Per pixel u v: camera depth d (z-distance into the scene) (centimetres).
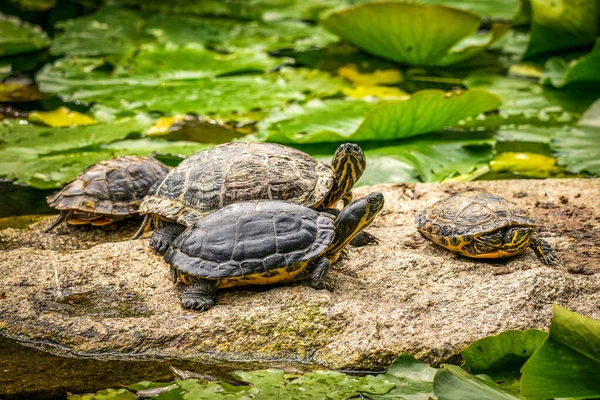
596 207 219
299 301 194
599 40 268
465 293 197
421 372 188
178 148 246
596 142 247
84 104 272
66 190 216
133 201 216
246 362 191
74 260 204
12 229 217
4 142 248
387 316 194
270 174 205
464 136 257
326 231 196
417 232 212
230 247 195
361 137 249
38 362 191
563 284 197
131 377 189
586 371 181
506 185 227
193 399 185
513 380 188
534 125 262
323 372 189
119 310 196
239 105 268
